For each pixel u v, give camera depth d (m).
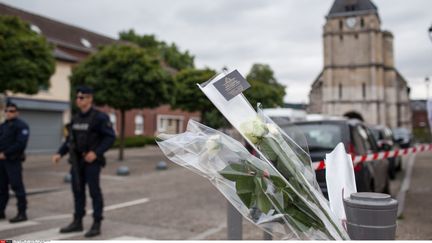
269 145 1.97
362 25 66.12
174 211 7.64
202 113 29.00
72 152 6.03
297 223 1.93
